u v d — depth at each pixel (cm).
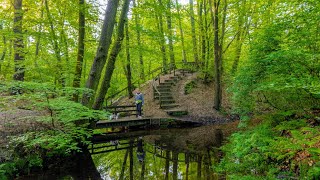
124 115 1669
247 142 705
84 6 984
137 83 2341
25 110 955
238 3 1573
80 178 727
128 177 730
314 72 611
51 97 732
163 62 2320
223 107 1745
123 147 1134
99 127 1316
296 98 721
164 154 980
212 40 1850
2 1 1377
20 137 679
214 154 910
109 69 907
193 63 2256
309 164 461
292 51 580
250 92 830
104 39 827
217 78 1684
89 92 785
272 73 705
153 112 1723
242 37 1579
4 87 601
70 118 672
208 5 1867
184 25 2169
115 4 830
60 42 1094
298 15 675
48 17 1043
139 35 1416
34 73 827
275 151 572
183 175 709
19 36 1001
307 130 552
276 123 755
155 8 1131
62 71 889
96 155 992
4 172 658
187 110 1731
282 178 495
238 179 567
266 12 1275
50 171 768
